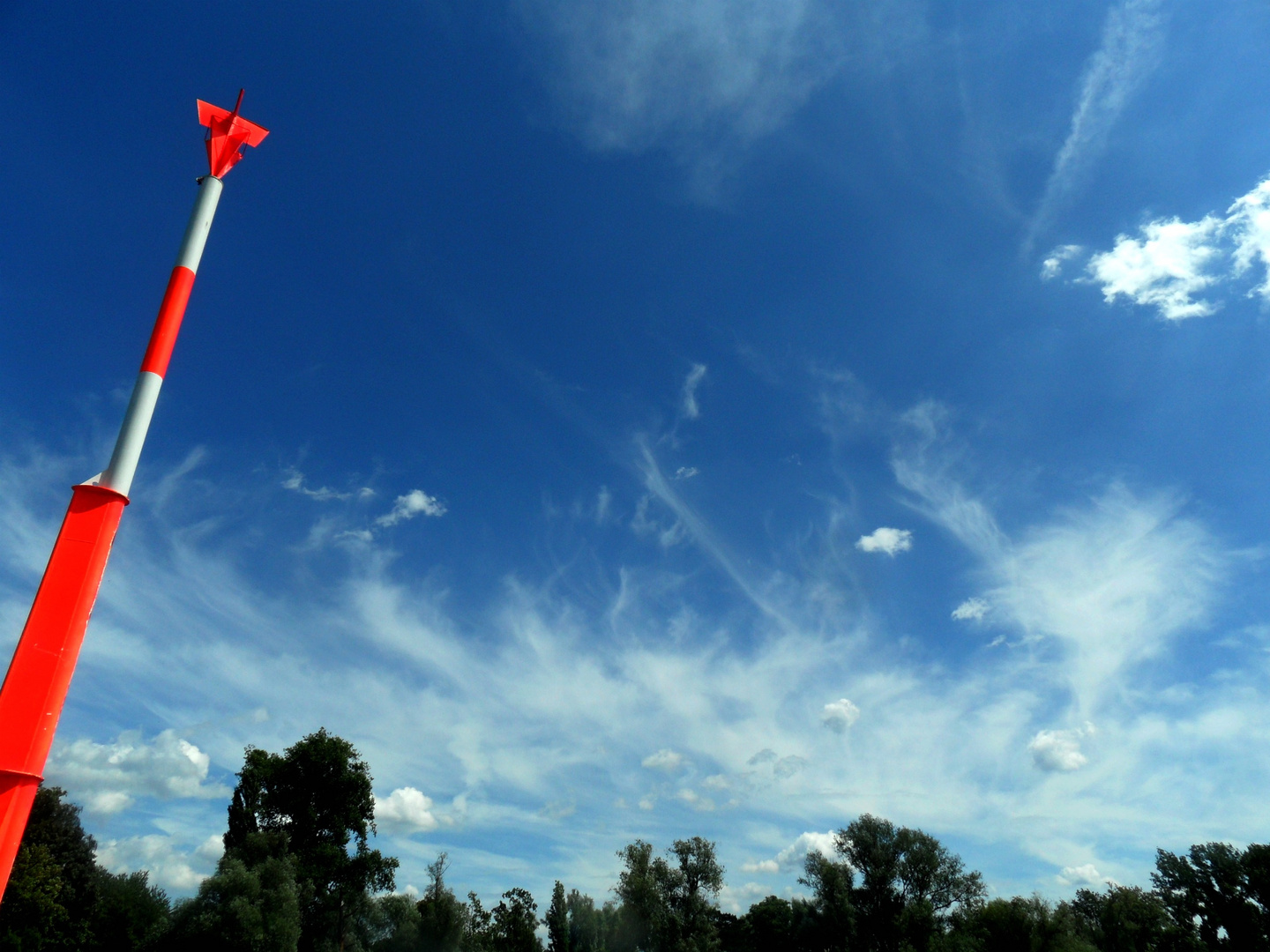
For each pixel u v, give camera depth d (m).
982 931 58.78
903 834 69.69
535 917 60.97
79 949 52.06
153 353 16.72
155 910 63.75
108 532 15.30
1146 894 62.41
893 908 66.44
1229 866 64.69
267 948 45.28
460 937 56.66
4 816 13.06
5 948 45.97
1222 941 63.47
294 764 63.62
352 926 57.69
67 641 14.34
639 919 63.25
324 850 59.16
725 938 85.31
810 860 70.81
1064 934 54.34
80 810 56.41
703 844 68.12
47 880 49.44
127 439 15.94
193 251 18.05
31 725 13.67
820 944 67.44
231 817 60.72
